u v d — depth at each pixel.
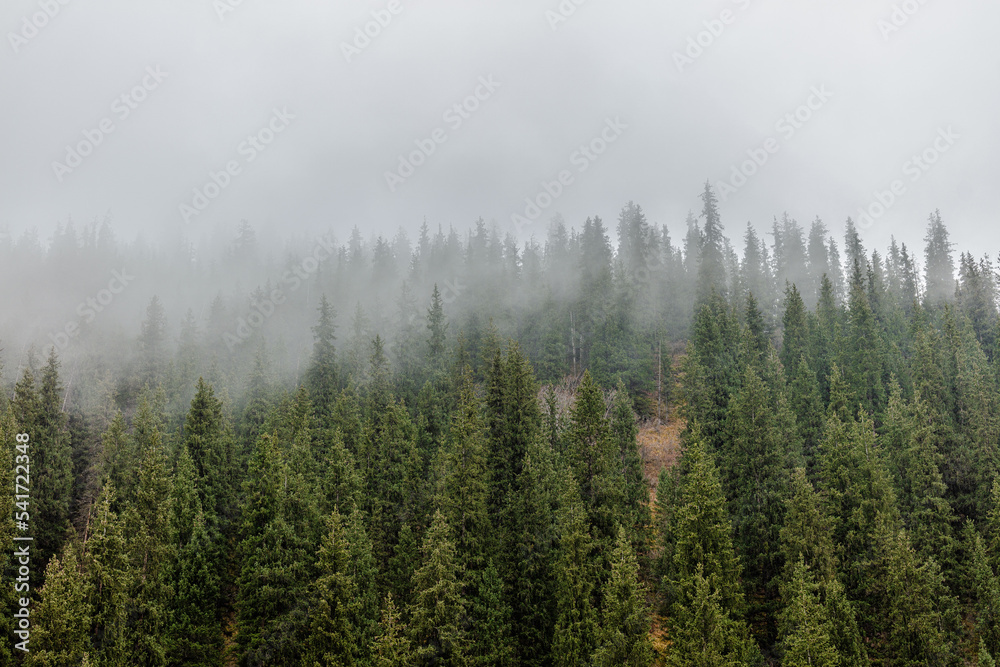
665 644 37.69
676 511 34.41
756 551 39.06
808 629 28.00
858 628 32.09
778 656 33.09
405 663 28.91
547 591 35.09
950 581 35.19
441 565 31.50
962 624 31.62
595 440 36.84
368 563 35.56
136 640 30.09
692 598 30.06
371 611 33.97
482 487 36.31
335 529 32.59
